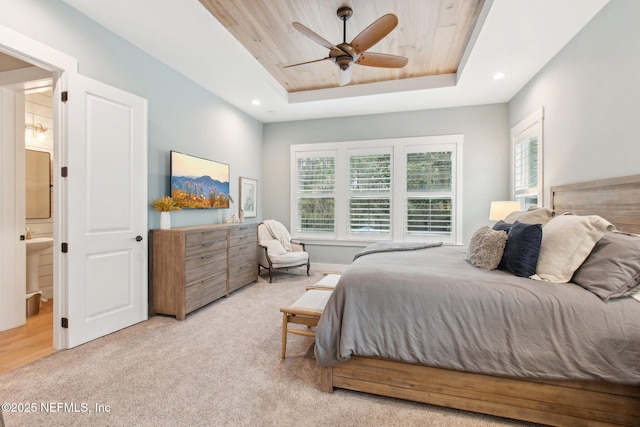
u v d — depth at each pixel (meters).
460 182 4.66
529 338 1.47
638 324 1.36
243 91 4.08
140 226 2.89
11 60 2.55
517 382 1.53
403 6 2.56
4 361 2.14
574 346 1.41
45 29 2.16
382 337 1.68
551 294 1.51
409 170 4.92
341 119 5.23
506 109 4.46
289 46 3.28
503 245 1.98
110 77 2.66
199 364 2.13
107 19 2.49
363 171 5.14
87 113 2.42
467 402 1.61
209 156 4.08
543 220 2.22
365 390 1.77
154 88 3.15
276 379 1.96
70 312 2.31
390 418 1.60
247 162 5.10
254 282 4.49
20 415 1.59
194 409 1.66
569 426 1.47
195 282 3.14
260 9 2.63
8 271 2.69
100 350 2.32
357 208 5.18
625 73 2.10
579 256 1.67
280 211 5.60
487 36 2.69
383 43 3.18
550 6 2.28
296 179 5.48
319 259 5.38
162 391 1.82
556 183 3.03
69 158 2.28
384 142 5.00
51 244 3.29
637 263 1.47
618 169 2.17
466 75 3.53
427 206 4.84
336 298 1.81
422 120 4.82
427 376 1.67
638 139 1.99
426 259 2.40
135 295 2.84
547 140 3.20
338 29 2.93
